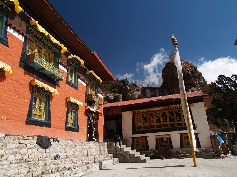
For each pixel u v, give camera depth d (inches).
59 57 495.5
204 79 2174.0
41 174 281.0
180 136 871.7
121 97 2096.5
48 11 427.2
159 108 930.7
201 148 814.5
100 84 789.9
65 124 486.0
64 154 387.2
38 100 404.5
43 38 432.8
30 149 300.2
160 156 821.9
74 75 579.8
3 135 286.8
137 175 344.2
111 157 610.2
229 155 806.5
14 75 340.8
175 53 494.6
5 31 335.3
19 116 338.3
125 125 968.9
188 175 314.2
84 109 609.6
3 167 230.7
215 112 1621.6
